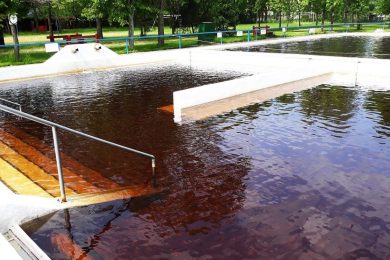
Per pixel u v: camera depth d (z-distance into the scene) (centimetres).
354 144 686
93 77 1423
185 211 467
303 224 439
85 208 461
